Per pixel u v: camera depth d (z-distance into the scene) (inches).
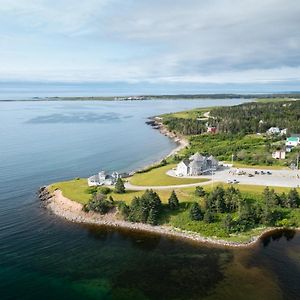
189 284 2721.5
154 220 3730.3
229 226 3531.0
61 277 2827.3
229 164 5713.6
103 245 3361.2
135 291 2647.6
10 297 2571.4
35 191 4906.5
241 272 2861.7
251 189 4340.6
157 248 3287.4
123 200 4165.8
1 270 2913.4
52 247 3316.9
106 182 4813.0
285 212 3823.8
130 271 2913.4
